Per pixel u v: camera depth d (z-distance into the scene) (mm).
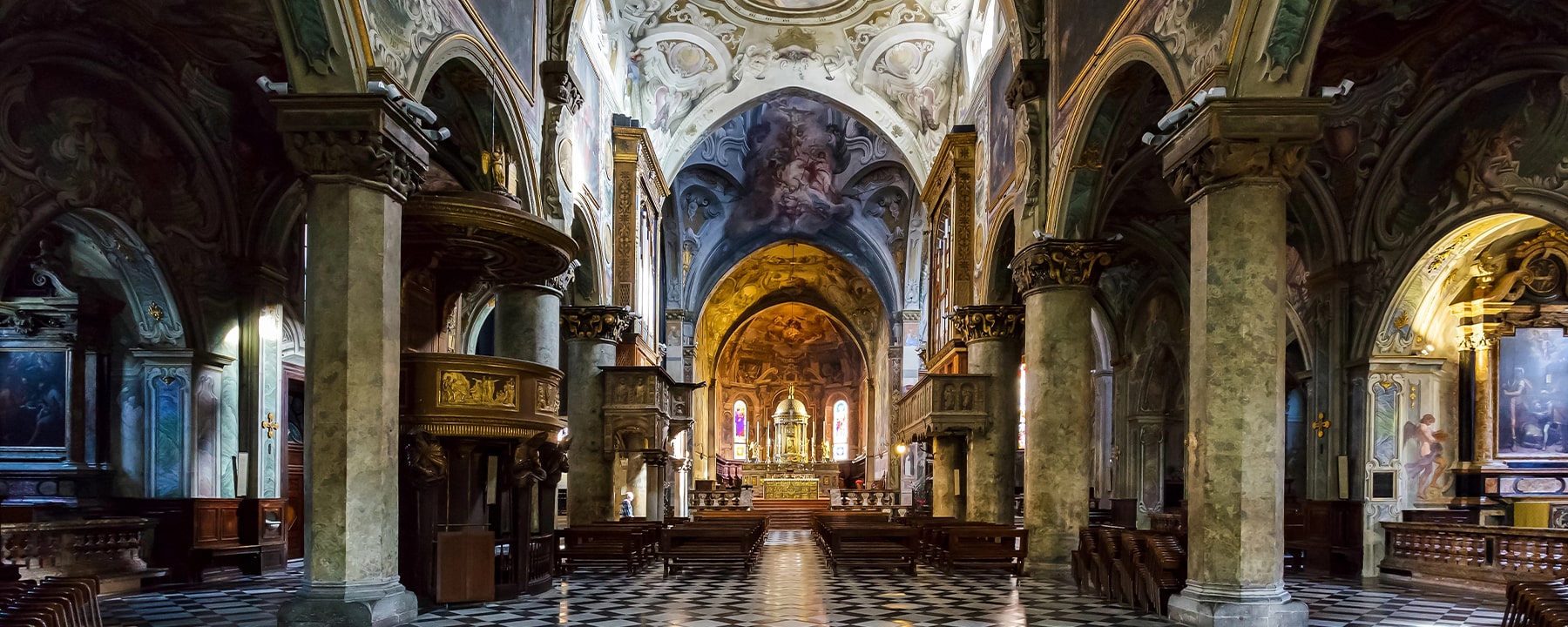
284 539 16812
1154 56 11195
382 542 9430
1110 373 26984
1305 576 16078
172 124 14312
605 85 21562
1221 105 9477
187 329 14984
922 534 18219
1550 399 16266
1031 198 15953
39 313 14711
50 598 7223
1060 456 15148
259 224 16062
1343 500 16453
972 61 23281
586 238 19781
